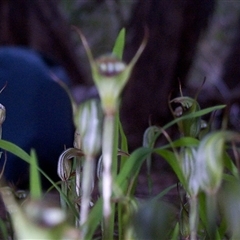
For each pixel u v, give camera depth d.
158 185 2.00
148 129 0.66
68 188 0.65
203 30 2.58
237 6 4.27
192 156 0.54
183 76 2.65
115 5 4.03
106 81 0.48
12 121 1.66
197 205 0.55
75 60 3.15
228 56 2.99
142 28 2.56
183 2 2.48
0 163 1.32
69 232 0.43
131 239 0.51
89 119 0.50
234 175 0.59
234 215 0.54
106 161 0.50
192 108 0.62
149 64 2.61
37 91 1.68
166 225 0.52
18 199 0.65
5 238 0.63
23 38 2.91
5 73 1.67
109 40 4.19
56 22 2.98
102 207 0.53
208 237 0.61
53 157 1.71
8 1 2.82
